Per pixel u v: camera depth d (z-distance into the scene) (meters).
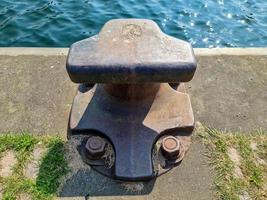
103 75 2.14
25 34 5.59
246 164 2.29
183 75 2.17
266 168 2.28
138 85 2.38
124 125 2.37
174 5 6.55
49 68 2.99
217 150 2.37
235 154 2.36
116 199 2.11
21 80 2.88
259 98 2.76
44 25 5.80
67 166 2.25
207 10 6.43
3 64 3.03
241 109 2.67
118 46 2.21
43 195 2.11
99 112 2.45
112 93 2.45
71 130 2.40
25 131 2.49
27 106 2.66
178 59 2.15
